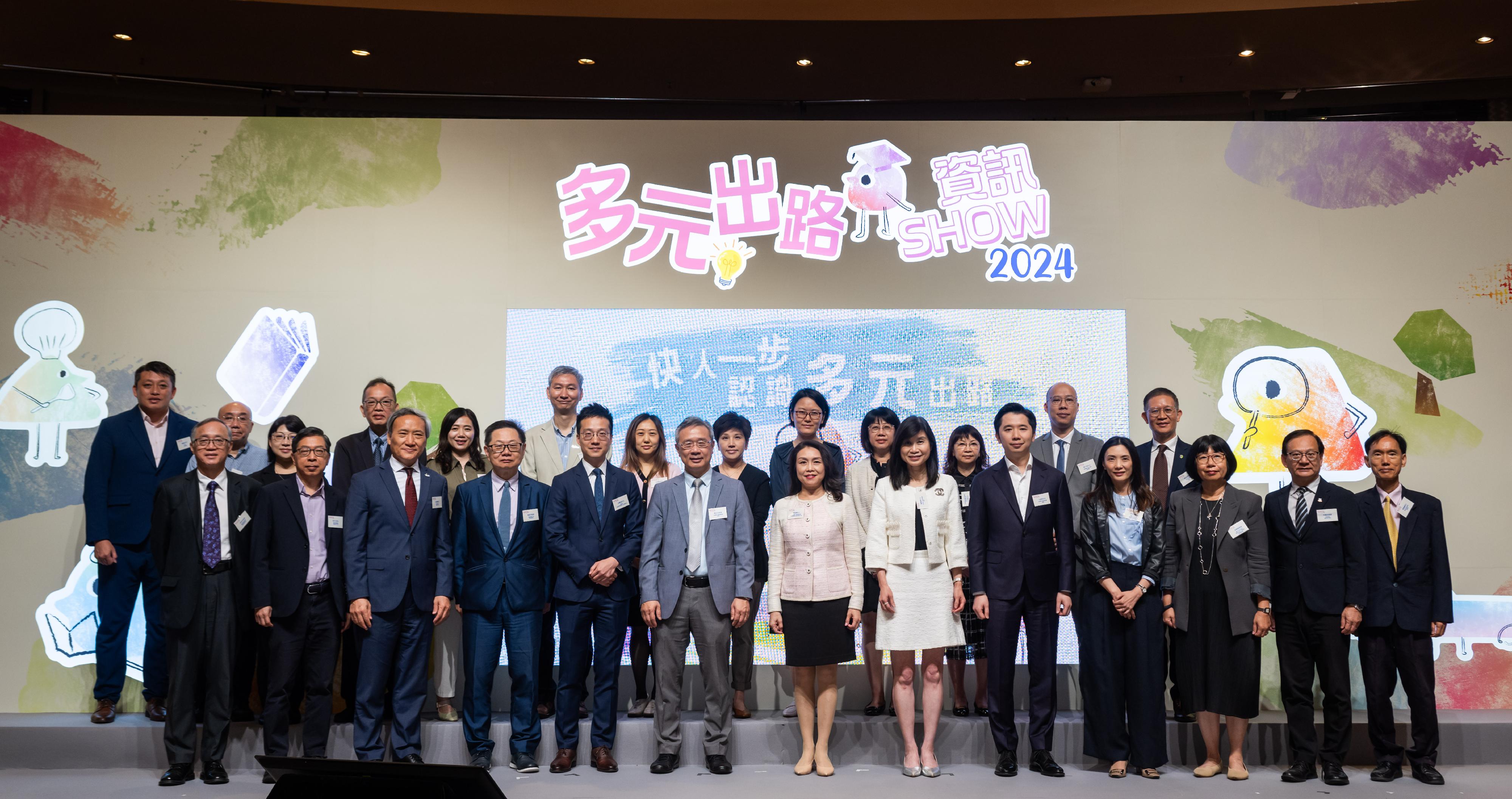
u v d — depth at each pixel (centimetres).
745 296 551
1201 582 436
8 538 521
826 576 443
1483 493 538
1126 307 550
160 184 544
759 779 434
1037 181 558
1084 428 543
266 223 544
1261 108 700
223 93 687
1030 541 448
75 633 517
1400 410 544
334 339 539
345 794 312
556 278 548
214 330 536
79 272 537
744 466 498
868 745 467
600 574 440
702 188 556
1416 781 437
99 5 575
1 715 502
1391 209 555
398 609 431
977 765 462
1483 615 530
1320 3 573
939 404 545
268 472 476
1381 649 442
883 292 552
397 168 550
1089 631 446
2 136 543
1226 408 543
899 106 716
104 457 485
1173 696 474
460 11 587
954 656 487
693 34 615
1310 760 434
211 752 428
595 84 685
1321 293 550
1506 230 553
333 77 671
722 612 442
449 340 541
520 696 443
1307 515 442
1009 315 550
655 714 455
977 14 591
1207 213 555
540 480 504
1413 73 654
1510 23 588
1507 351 546
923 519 446
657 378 545
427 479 444
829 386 546
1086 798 405
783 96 703
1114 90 687
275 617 426
